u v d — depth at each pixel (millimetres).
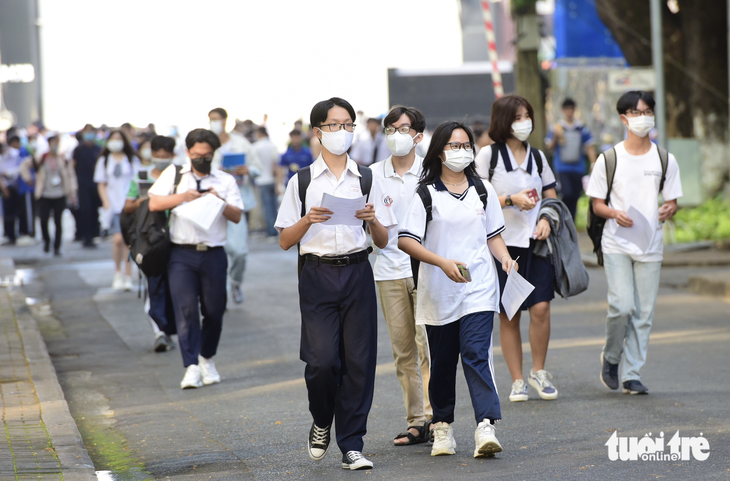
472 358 10992
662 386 15078
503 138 14281
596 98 45469
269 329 21297
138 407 14961
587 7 57000
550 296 14531
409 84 64188
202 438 12836
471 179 11414
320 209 10445
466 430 12836
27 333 19312
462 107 64062
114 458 11961
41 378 15539
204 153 16172
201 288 16266
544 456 11188
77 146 38344
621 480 10047
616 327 14680
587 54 58719
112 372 17656
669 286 27125
